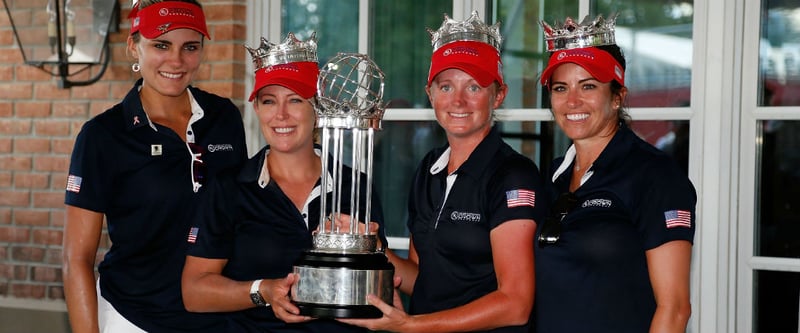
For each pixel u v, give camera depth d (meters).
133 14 3.06
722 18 3.65
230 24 4.18
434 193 2.74
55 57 4.23
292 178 2.79
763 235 3.67
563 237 2.54
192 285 2.73
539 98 3.95
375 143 4.19
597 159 2.58
